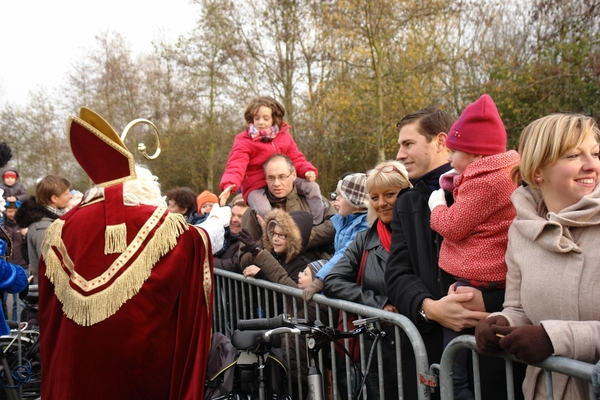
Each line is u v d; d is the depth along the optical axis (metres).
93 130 2.23
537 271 1.50
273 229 3.01
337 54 15.42
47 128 23.36
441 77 14.31
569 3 11.96
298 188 3.72
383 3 13.33
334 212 3.66
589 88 11.84
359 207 2.81
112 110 22.22
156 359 2.17
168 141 20.92
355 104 14.68
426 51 14.48
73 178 23.75
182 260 2.24
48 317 2.26
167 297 2.20
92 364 2.10
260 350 2.23
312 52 16.97
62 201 4.58
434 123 2.17
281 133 4.02
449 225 1.81
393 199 2.29
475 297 1.76
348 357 2.14
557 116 1.52
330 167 18.00
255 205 3.70
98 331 2.11
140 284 2.14
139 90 22.05
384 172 2.30
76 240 2.22
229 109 20.22
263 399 2.23
